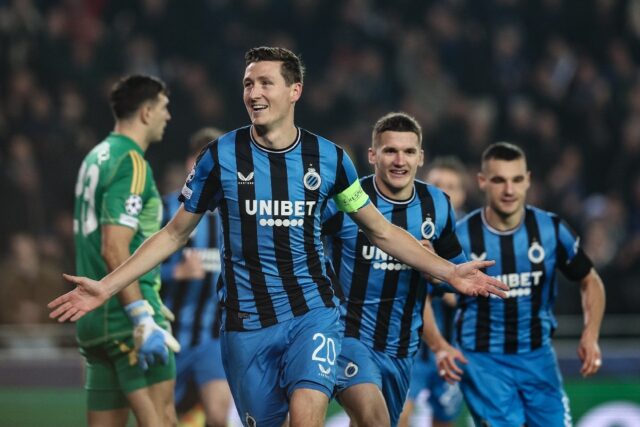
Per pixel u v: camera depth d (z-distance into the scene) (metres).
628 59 43.72
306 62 41.59
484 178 19.00
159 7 39.91
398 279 17.23
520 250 18.91
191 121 36.91
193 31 40.00
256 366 14.69
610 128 41.28
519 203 18.77
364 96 40.66
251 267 14.56
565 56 43.19
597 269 32.75
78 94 36.53
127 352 17.11
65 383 23.52
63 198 33.91
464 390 19.33
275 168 14.40
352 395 16.88
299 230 14.55
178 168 34.00
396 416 18.03
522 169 18.73
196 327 21.30
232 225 14.54
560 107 41.97
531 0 44.34
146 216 17.67
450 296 20.38
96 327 17.14
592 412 24.75
